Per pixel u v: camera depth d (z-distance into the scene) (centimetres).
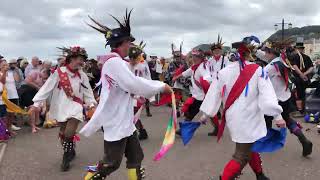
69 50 683
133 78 461
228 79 496
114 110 475
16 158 769
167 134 484
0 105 975
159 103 765
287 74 710
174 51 1531
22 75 1231
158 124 1129
